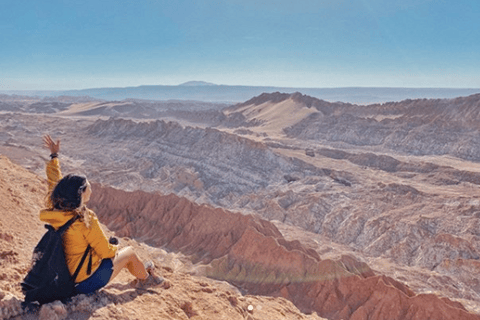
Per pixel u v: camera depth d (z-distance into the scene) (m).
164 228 50.44
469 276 52.69
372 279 31.34
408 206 78.25
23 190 14.88
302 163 118.38
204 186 103.62
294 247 40.50
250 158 120.12
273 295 33.78
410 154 150.38
